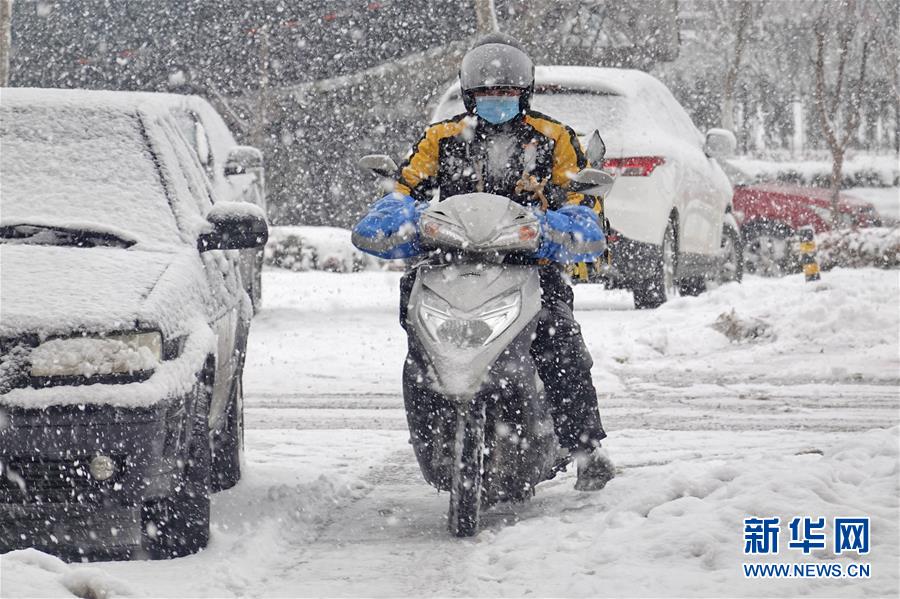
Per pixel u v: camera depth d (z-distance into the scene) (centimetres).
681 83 12381
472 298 1548
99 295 1501
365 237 1612
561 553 1412
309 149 8206
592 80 4034
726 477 1636
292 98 8062
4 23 4888
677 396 2870
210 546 1543
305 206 8281
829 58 11550
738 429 2398
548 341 1672
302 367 3347
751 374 3206
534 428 1565
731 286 4047
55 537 1572
